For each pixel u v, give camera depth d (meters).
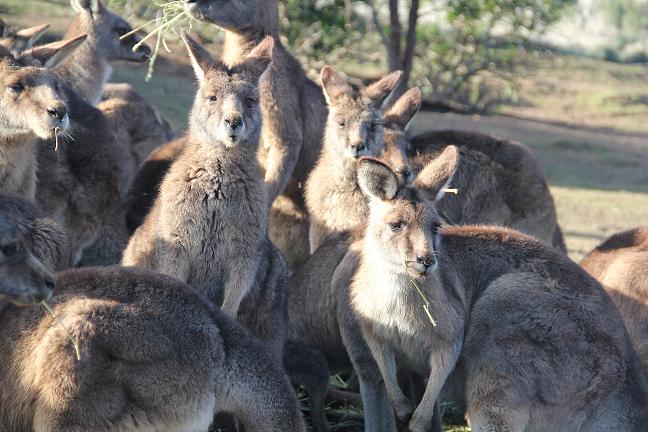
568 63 47.44
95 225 13.30
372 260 9.77
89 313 7.88
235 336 8.41
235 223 10.22
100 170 13.25
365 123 12.98
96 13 16.77
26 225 8.74
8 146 11.13
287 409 8.45
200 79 10.59
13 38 16.02
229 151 10.16
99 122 13.47
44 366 7.75
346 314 10.07
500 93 39.19
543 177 15.23
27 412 7.88
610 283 11.62
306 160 14.82
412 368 9.95
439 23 35.16
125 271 8.35
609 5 66.44
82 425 7.73
